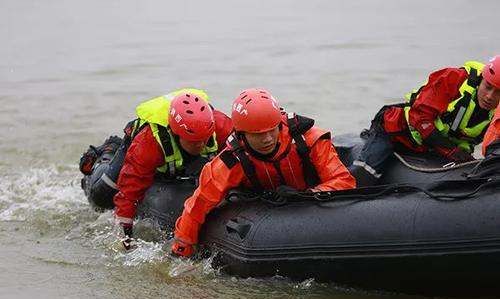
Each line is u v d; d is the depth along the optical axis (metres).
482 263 14.73
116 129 31.78
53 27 68.25
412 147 18.95
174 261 18.28
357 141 20.48
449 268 15.02
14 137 30.75
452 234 14.87
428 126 18.17
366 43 51.09
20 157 28.22
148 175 19.02
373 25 60.72
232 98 36.56
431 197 15.40
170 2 86.88
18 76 44.84
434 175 17.69
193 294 16.70
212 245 17.62
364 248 15.62
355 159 19.66
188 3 85.12
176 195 19.61
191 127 17.97
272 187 17.36
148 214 20.25
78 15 77.88
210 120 18.23
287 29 60.38
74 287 17.38
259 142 16.39
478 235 14.66
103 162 22.91
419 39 51.88
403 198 15.76
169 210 19.56
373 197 16.09
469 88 17.86
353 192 16.23
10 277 18.00
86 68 46.44
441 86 18.06
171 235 19.33
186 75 42.62
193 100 18.33
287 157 16.88
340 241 15.85
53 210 22.78
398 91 36.00
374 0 80.38
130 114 34.34
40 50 54.81
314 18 67.50
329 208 16.30
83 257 19.11
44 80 43.19
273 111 16.25
